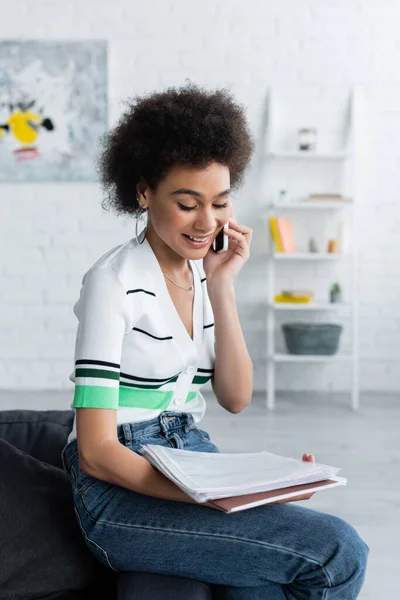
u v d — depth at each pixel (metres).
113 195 1.41
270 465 1.17
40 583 1.25
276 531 1.13
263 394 4.86
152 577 1.19
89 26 4.75
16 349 4.86
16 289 4.85
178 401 1.36
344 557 1.11
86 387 1.18
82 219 4.84
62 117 4.74
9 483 1.32
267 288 4.91
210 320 1.45
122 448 1.17
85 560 1.30
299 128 4.84
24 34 4.73
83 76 4.73
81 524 1.23
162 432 1.32
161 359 1.29
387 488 2.94
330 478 1.14
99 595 1.32
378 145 4.83
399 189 4.86
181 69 4.79
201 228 1.27
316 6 4.77
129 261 1.29
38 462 1.39
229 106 1.28
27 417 1.67
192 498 1.08
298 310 4.93
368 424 4.02
